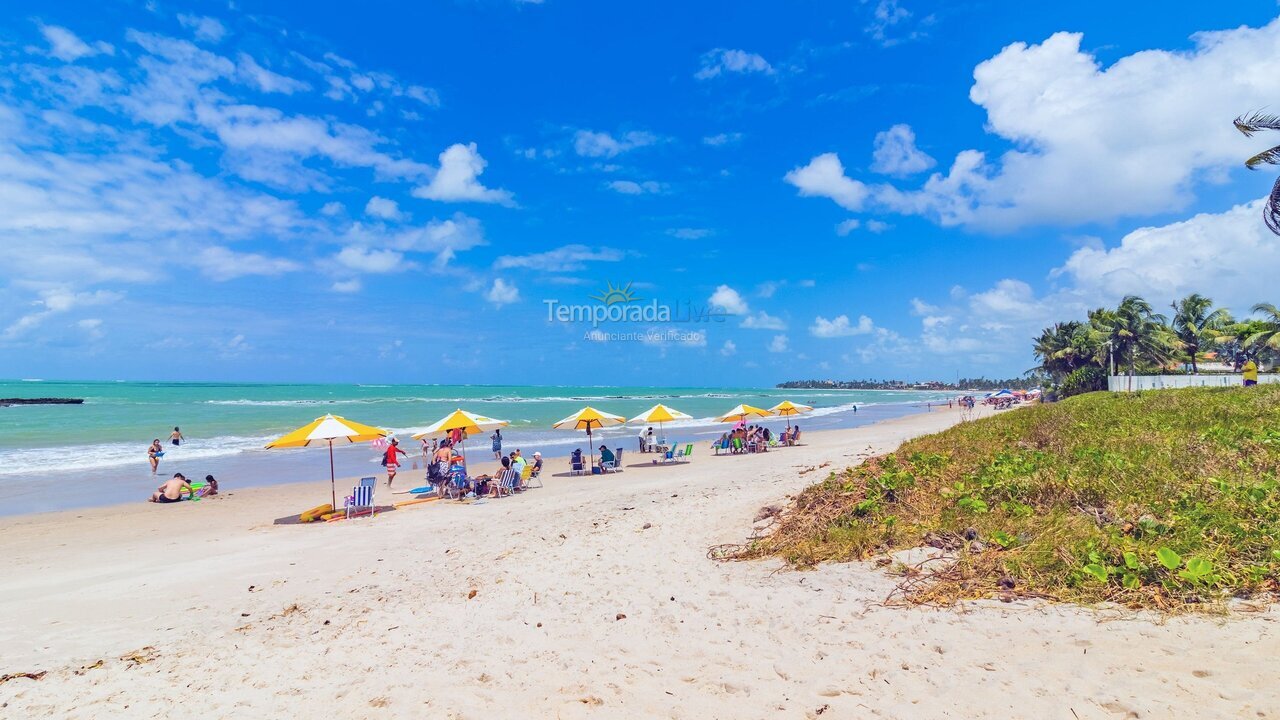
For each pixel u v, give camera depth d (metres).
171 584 7.84
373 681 4.38
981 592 4.75
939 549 5.82
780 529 7.55
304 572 8.27
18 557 10.04
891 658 3.91
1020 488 6.67
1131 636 3.77
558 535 9.09
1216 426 8.95
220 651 5.29
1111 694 3.17
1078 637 3.85
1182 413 10.77
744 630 4.70
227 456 24.41
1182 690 3.12
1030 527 5.64
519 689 4.04
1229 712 2.88
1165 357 50.06
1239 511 5.13
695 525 8.85
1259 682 3.08
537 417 46.62
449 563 8.06
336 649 5.11
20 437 29.50
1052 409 14.40
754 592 5.55
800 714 3.38
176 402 67.44
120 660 5.20
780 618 4.84
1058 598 4.47
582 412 19.94
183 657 5.20
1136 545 4.80
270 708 4.06
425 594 6.63
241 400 73.19
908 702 3.36
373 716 3.83
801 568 6.09
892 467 8.97
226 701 4.23
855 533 6.54
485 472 20.38
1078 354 54.38
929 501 7.07
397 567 8.20
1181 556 4.58
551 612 5.62
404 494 16.31
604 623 5.20
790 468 15.78
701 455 23.91
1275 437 7.42
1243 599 4.03
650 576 6.52
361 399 77.81
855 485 8.28
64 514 13.82
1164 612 4.00
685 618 5.11
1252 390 14.66
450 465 16.27
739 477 14.82
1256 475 6.12
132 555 9.99
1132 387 33.16
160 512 14.08
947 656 3.84
